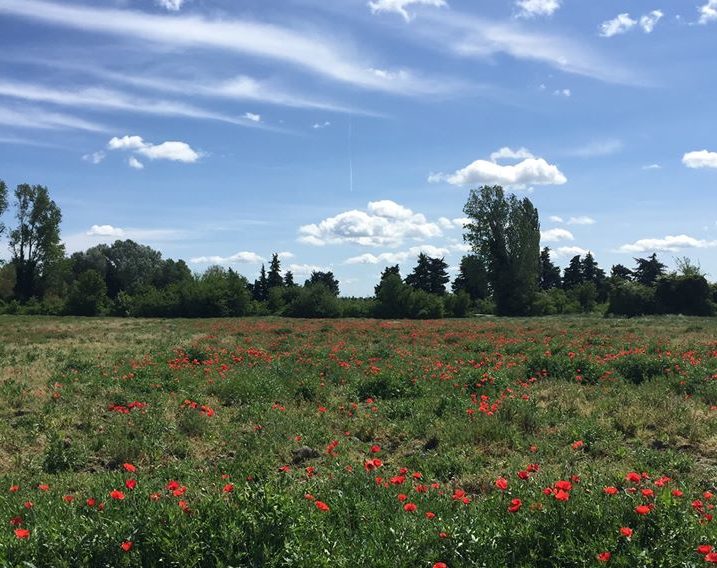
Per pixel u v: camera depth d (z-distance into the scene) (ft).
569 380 43.65
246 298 204.74
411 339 84.79
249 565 13.00
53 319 167.94
